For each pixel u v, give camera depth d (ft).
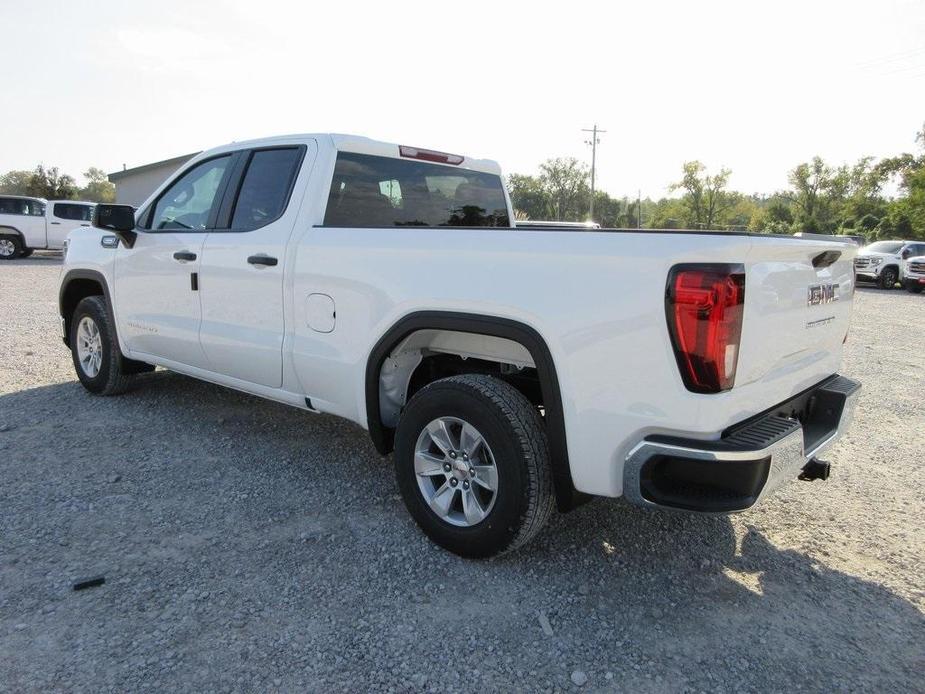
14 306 35.27
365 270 10.89
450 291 9.70
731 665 7.91
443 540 10.14
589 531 11.12
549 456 9.38
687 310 7.64
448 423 10.08
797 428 8.55
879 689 7.56
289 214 12.50
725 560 10.33
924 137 185.68
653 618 8.79
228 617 8.54
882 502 12.64
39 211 69.97
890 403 20.08
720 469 7.79
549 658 7.94
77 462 13.52
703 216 264.31
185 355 14.96
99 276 17.16
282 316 12.43
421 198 14.56
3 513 11.22
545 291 8.76
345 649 7.98
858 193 205.46
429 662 7.80
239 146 14.06
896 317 44.04
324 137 12.70
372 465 13.75
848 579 9.89
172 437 15.10
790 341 9.10
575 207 249.34
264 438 15.20
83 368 18.33
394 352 10.92
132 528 10.82
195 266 14.15
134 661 7.67
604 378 8.34
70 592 8.98
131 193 104.63
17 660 7.62
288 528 10.98
